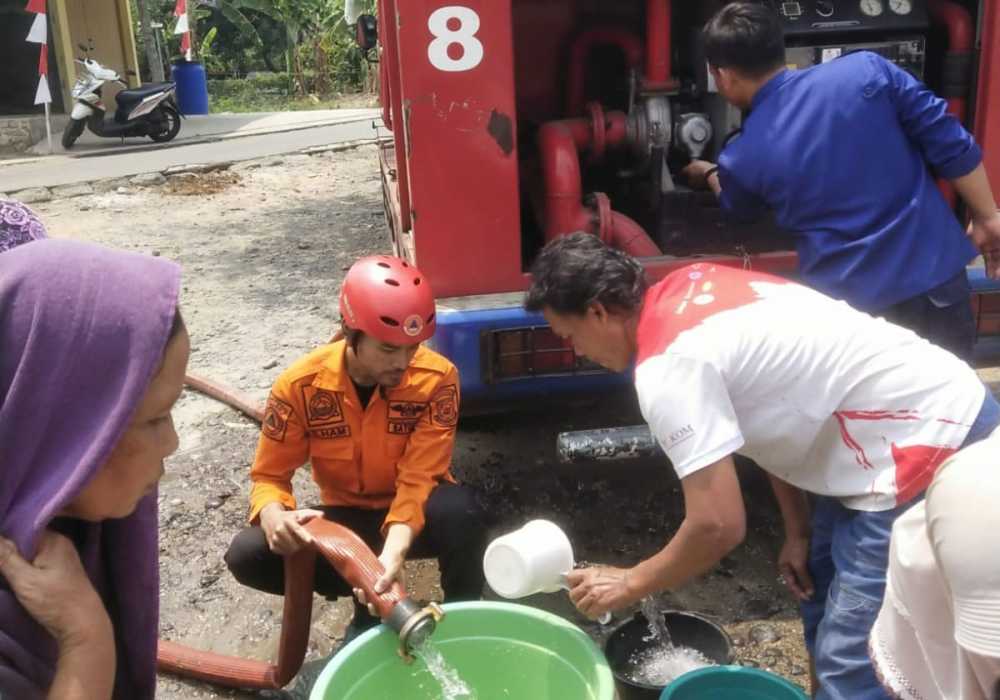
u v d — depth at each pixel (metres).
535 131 3.86
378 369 2.36
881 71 2.66
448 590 2.68
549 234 3.33
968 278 3.05
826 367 1.86
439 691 2.12
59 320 1.01
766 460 2.01
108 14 14.45
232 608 2.94
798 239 2.79
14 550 1.04
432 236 3.02
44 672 1.09
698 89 3.61
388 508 2.66
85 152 12.05
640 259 3.21
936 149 2.70
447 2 2.84
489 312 2.93
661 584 1.89
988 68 3.13
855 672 1.87
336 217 8.63
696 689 2.11
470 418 3.99
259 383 4.64
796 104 2.66
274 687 2.48
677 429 1.78
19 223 1.62
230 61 26.81
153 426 1.10
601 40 3.90
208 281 6.58
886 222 2.66
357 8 7.02
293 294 6.20
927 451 1.81
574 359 3.01
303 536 2.22
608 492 3.55
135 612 1.30
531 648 2.07
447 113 2.92
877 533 1.85
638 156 3.46
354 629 2.72
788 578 2.30
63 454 1.03
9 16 12.77
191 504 3.51
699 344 1.83
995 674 0.97
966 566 0.98
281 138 13.01
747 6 2.73
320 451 2.56
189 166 10.56
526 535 2.07
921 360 1.89
